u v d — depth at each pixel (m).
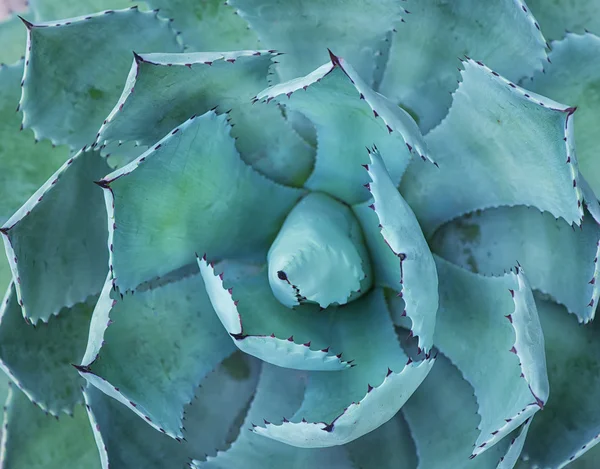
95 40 1.10
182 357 1.10
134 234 1.04
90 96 1.12
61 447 1.14
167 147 1.02
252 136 1.10
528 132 1.03
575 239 1.06
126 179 1.01
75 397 1.12
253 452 1.10
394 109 1.01
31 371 1.10
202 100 1.07
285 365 1.03
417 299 1.00
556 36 1.14
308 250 1.04
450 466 1.08
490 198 1.10
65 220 1.08
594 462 1.15
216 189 1.07
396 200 0.99
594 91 1.11
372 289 1.10
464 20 1.09
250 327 1.08
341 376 1.08
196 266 1.11
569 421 1.09
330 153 1.09
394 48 1.12
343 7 1.09
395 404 1.01
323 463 1.10
